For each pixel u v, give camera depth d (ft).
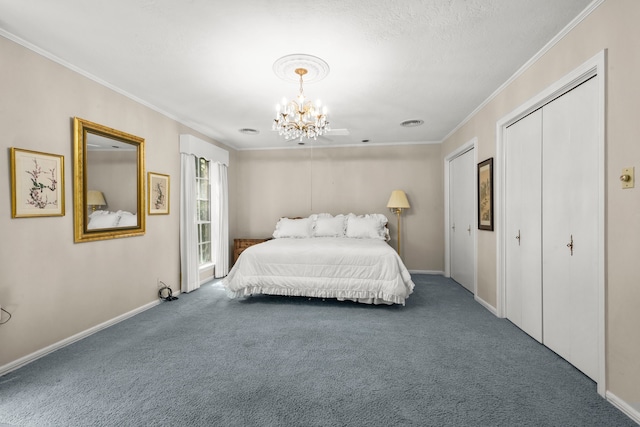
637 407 5.22
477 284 12.31
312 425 5.16
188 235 13.78
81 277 8.83
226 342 8.48
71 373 6.83
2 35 6.84
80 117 8.79
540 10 6.23
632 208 5.25
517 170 9.47
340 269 11.69
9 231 7.02
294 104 10.62
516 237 9.57
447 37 7.22
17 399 5.88
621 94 5.44
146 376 6.71
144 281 11.41
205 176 16.30
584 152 6.70
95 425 5.18
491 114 10.89
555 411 5.50
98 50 7.75
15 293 7.14
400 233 17.90
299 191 19.04
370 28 6.84
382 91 10.44
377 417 5.36
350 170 18.53
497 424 5.18
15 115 7.12
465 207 14.32
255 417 5.36
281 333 9.11
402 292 11.05
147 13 6.29
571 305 7.14
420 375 6.74
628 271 5.35
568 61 6.88
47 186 7.81
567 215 7.26
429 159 17.80
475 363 7.26
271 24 6.68
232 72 9.01
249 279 12.07
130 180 10.66
